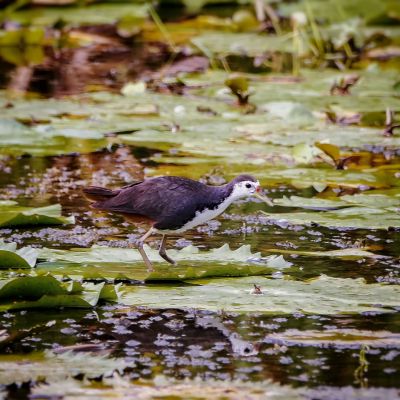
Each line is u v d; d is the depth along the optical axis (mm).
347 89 18375
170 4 28578
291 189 13250
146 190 9961
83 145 14672
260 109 17156
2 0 26688
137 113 16828
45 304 8766
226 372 7512
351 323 8562
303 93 18328
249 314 8820
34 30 23484
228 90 18375
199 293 8969
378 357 7820
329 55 22547
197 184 10102
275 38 24594
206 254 10234
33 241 10844
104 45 23750
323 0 27188
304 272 9812
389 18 25703
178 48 23375
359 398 7008
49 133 15172
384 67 21281
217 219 11992
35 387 7094
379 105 17297
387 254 10516
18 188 13070
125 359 7734
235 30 25750
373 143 14812
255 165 13992
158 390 7094
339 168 13766
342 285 9250
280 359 7789
